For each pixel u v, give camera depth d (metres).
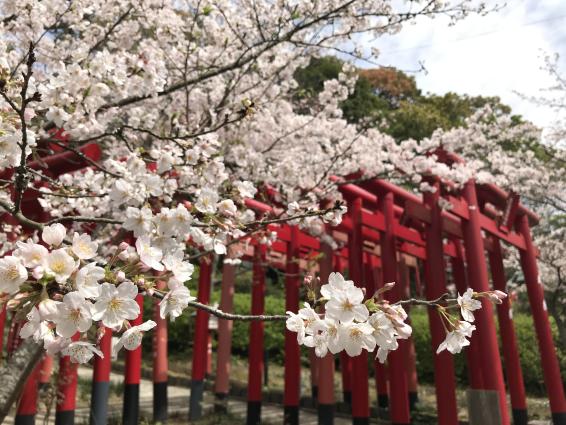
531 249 7.66
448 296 1.48
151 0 4.61
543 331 7.21
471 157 8.95
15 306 1.07
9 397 2.65
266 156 5.82
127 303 1.14
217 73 4.19
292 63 5.42
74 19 4.02
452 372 5.13
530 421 7.64
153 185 1.91
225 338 7.82
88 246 1.12
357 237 5.96
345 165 5.98
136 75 2.93
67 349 1.24
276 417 7.47
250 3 5.00
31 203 4.41
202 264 7.69
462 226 5.94
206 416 7.25
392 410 5.23
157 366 6.68
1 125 1.72
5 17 3.68
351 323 1.29
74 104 2.31
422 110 16.91
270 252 8.70
